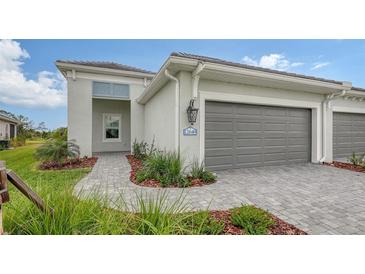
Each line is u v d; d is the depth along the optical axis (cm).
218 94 648
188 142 592
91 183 534
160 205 256
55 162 789
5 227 222
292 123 820
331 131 877
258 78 627
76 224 219
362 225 301
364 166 746
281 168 738
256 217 284
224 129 689
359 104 1012
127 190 470
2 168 190
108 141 1352
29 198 220
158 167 559
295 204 387
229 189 482
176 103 586
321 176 619
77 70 999
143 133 1152
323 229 287
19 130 2389
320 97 846
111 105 1355
